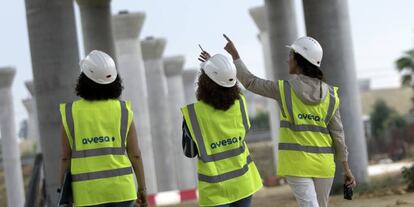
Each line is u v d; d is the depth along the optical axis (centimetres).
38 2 2216
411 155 6794
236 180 735
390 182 2389
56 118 2227
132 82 4900
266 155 9356
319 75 814
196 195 4275
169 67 6788
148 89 6072
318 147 813
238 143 743
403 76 5356
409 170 2183
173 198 4250
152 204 4216
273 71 4194
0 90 6203
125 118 748
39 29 2217
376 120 9494
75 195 734
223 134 735
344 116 2431
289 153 811
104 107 741
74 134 734
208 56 805
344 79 2416
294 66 820
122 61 4912
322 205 831
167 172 6047
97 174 730
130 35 4906
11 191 6181
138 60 4931
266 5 4234
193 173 6575
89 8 3981
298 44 817
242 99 753
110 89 747
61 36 2217
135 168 760
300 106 807
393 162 6028
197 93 747
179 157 6588
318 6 2394
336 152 842
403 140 7619
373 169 4578
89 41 3994
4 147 6216
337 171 2319
